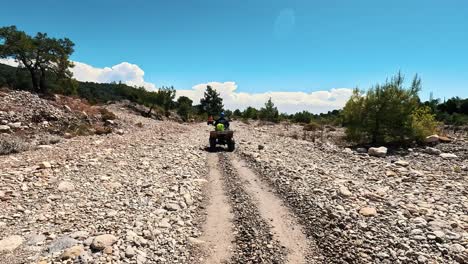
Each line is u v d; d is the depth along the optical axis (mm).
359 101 21625
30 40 35688
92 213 7547
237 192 9758
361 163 14539
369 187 10086
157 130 31250
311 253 6066
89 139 21406
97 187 9711
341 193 9055
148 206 8188
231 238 6707
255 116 68000
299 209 8195
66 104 30547
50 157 14180
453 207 8180
